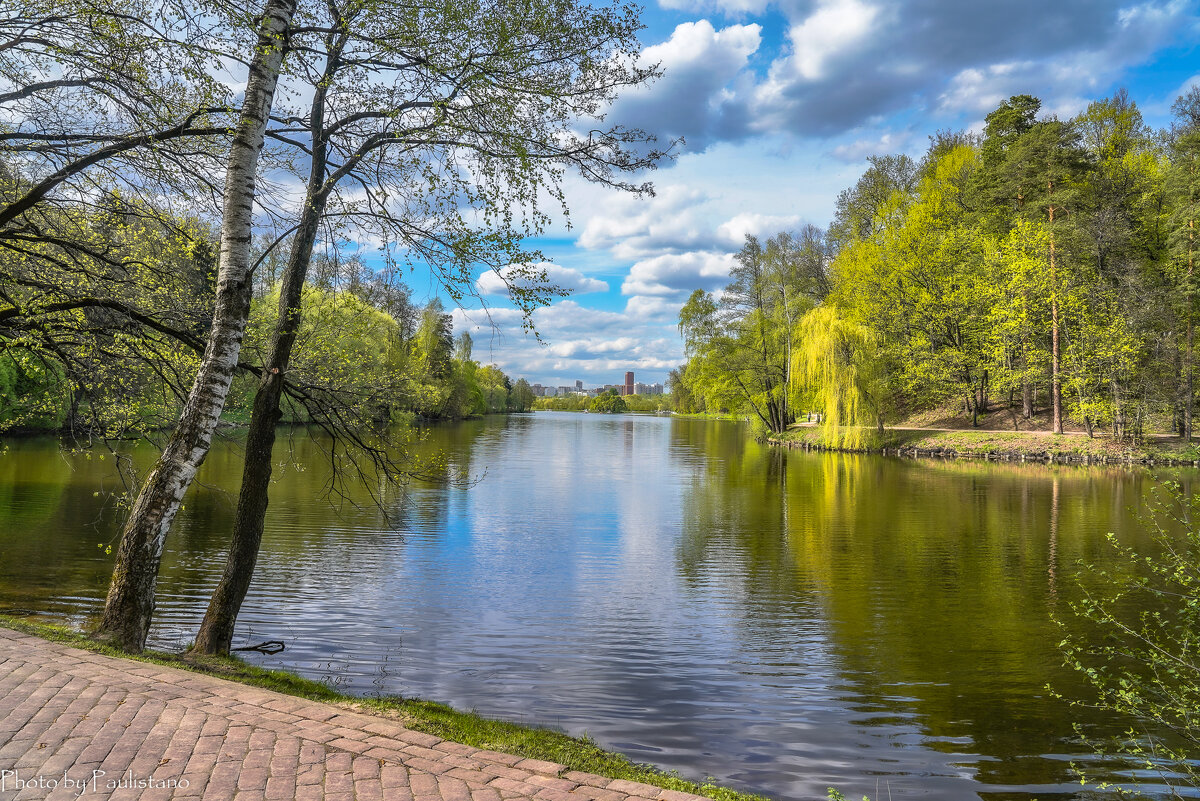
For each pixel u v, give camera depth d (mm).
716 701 6633
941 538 14805
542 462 31484
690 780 5008
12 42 6109
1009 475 26688
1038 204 34844
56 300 7855
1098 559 12930
